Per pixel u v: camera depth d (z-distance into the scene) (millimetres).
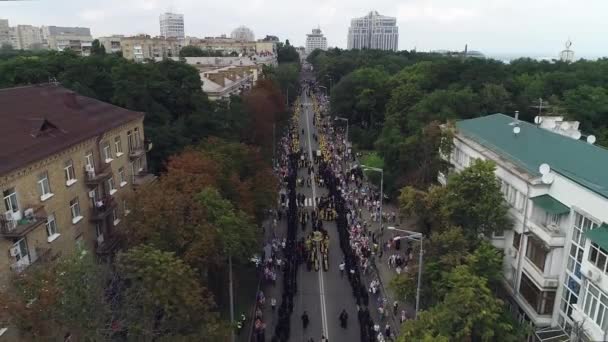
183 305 22359
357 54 171375
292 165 73312
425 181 45156
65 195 29750
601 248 22203
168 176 32594
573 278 25391
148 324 22000
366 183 65750
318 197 60625
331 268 42594
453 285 23953
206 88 71188
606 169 27188
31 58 54938
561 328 26500
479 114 62438
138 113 41219
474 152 38156
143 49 169125
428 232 33500
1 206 23844
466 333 21328
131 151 39719
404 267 41281
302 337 32719
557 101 70312
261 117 66812
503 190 32375
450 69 85938
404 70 100812
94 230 33781
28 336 20359
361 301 37219
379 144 59438
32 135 28188
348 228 49344
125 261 22734
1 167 23641
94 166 33594
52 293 19016
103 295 21438
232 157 41594
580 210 24625
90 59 52000
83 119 34312
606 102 66312
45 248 26781
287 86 123062
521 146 35062
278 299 37562
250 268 41844
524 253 29297
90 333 19844
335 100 99188
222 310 34969
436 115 58188
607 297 21562
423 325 22516
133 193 32281
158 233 26547
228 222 29375
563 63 100625
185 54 159500
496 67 86000
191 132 49625
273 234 48531
